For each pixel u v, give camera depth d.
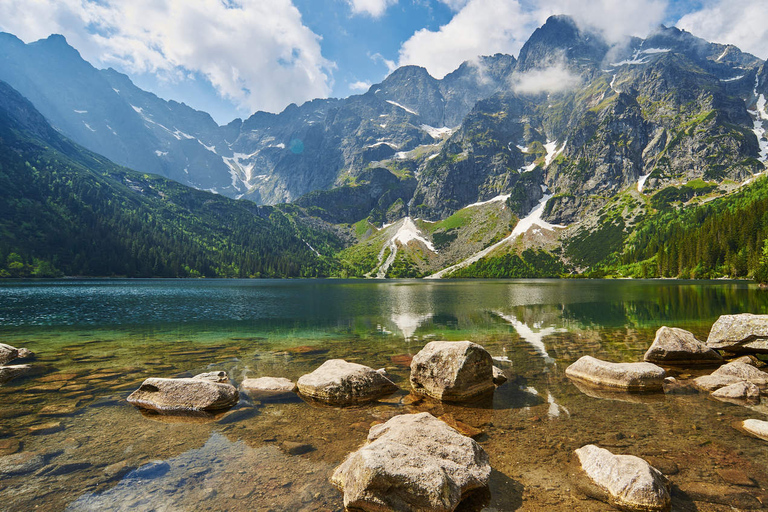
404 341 24.80
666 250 169.62
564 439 9.23
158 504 6.33
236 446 8.81
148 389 11.97
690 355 17.53
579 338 25.25
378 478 6.25
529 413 11.23
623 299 60.97
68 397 12.47
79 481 7.06
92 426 9.95
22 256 162.00
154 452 8.41
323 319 37.84
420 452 7.15
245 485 7.02
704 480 7.13
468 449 7.65
